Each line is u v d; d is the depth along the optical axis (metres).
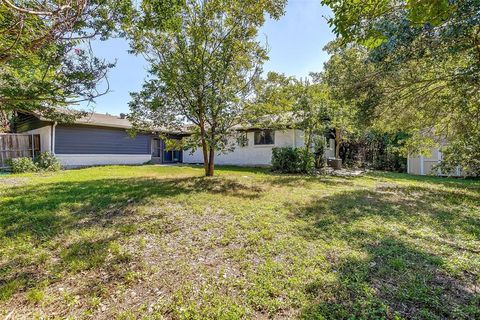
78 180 7.91
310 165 11.46
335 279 2.40
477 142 6.39
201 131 8.15
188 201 5.32
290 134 13.10
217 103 7.39
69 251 3.07
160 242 3.33
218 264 2.75
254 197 5.82
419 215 4.61
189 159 18.27
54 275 2.58
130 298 2.21
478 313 1.94
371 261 2.79
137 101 7.60
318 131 11.66
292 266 2.66
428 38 4.47
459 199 6.05
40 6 2.61
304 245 3.20
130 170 11.40
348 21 2.54
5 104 4.33
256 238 3.41
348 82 6.93
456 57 4.93
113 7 3.82
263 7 7.33
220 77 7.38
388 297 2.15
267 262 2.76
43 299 2.21
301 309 2.01
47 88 4.09
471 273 2.55
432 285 2.34
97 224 3.95
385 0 2.46
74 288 2.37
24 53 2.99
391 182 9.00
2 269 2.70
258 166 14.24
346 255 2.91
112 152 14.62
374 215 4.55
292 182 8.23
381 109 6.90
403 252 3.02
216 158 16.05
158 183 7.44
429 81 5.78
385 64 5.25
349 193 6.52
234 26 7.52
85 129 13.45
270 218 4.27
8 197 5.50
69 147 12.83
